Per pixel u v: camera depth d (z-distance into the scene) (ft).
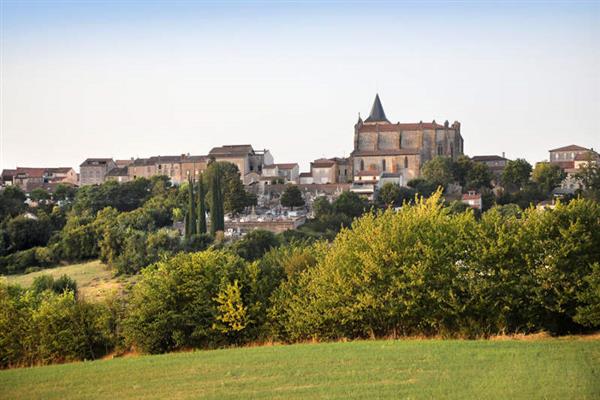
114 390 180.55
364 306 218.79
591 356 178.81
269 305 246.06
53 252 615.57
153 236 574.56
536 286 209.56
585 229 213.05
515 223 225.35
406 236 226.58
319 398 161.89
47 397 178.60
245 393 169.58
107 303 258.98
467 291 216.13
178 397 170.19
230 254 277.23
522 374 167.32
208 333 241.35
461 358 184.44
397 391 162.50
